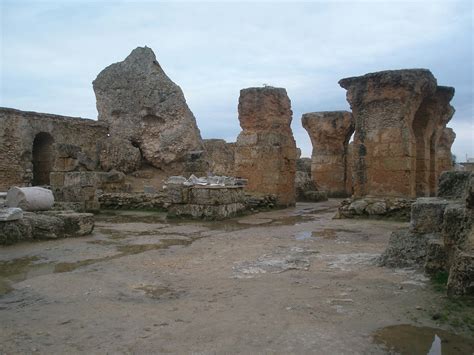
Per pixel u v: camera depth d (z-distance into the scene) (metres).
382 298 4.51
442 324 3.79
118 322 3.92
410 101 12.02
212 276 5.63
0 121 20.11
